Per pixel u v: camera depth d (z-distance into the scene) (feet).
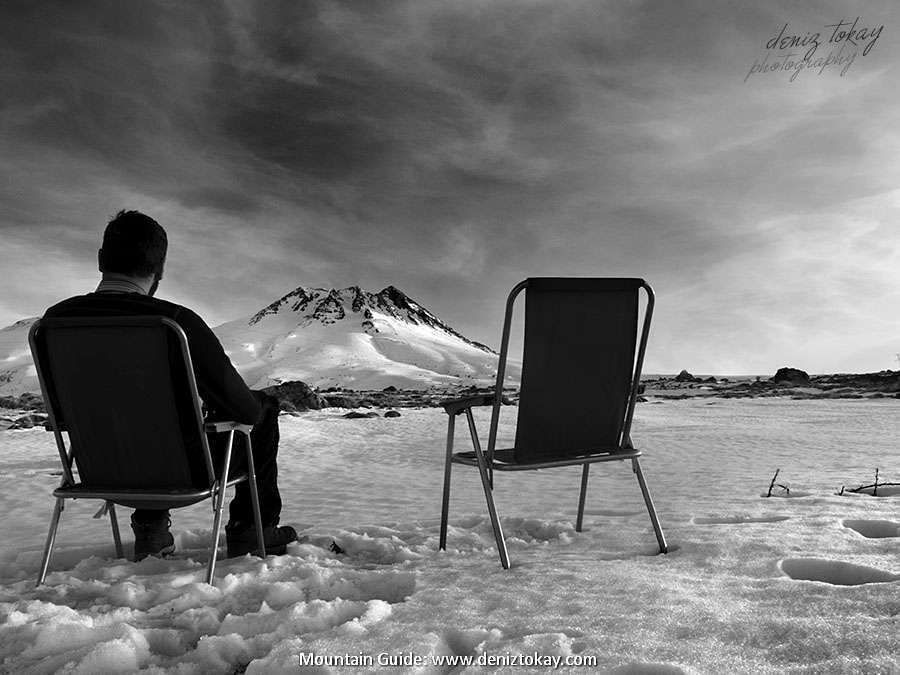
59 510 7.18
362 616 5.39
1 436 38.65
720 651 4.41
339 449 30.35
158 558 8.08
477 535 9.45
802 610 5.12
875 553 7.00
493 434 7.39
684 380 188.75
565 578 6.47
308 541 9.05
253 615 5.50
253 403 7.30
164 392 6.68
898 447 23.17
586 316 7.41
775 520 9.66
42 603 5.97
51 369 6.82
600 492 14.32
